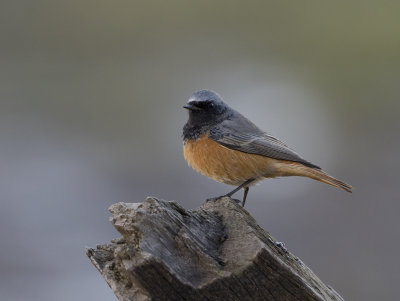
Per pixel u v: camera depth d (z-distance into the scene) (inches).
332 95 750.5
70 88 781.3
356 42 826.8
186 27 885.2
